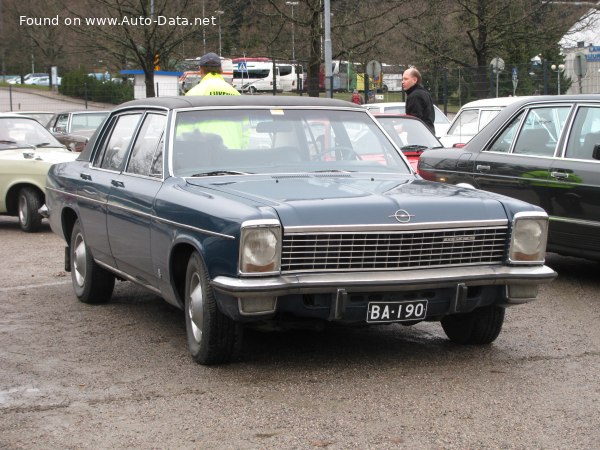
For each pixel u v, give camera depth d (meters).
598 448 4.71
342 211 5.72
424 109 15.16
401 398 5.53
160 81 37.53
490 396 5.58
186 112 7.07
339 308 5.67
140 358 6.53
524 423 5.09
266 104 7.29
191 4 32.38
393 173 7.14
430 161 10.55
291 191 6.12
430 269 5.89
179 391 5.71
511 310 8.19
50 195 9.20
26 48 56.69
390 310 5.82
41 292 9.24
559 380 5.95
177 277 6.49
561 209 9.02
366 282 5.66
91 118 23.73
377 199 5.91
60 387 5.86
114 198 7.41
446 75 32.34
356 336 7.16
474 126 17.45
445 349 6.75
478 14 32.94
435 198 6.04
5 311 8.30
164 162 6.82
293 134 7.16
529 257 6.13
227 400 5.52
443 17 33.22
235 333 6.07
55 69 48.53
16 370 6.28
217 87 10.58
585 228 8.81
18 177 14.13
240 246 5.55
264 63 53.97
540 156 9.34
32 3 51.53
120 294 9.07
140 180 7.14
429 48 33.50
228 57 36.69
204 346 6.11
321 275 5.66
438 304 5.94
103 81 45.69
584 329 7.43
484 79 31.19
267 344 6.88
